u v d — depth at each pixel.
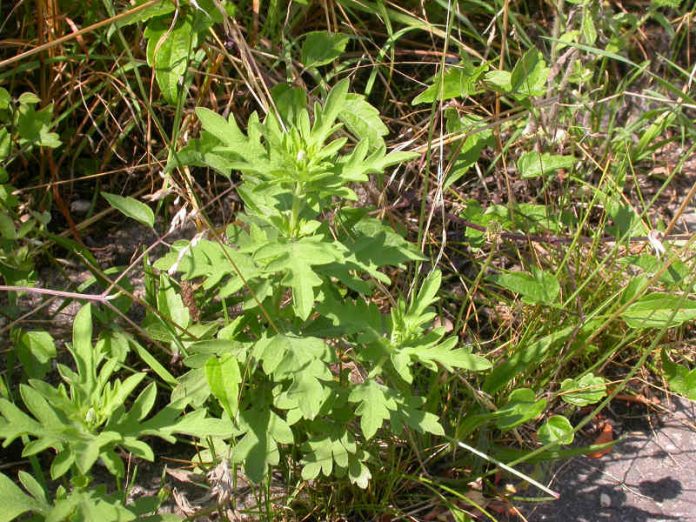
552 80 0.97
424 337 0.71
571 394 0.81
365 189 0.92
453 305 0.92
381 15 1.00
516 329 0.89
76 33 0.73
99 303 0.84
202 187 0.94
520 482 0.81
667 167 1.07
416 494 0.78
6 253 0.78
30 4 0.93
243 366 0.71
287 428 0.69
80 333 0.64
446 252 0.96
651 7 1.00
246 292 0.71
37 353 0.74
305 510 0.76
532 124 0.99
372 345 0.70
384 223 0.90
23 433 0.58
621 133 1.00
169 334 0.75
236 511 0.72
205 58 0.93
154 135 0.95
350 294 0.90
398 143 1.00
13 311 0.80
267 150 0.73
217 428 0.63
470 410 0.82
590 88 1.04
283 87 0.86
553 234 0.95
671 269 0.84
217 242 0.71
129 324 0.80
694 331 0.93
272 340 0.67
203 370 0.69
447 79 0.83
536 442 0.83
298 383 0.65
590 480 0.82
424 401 0.71
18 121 0.82
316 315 0.77
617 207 0.92
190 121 0.92
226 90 0.95
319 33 0.90
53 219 0.90
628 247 0.90
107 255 0.90
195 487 0.77
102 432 0.61
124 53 0.92
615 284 0.90
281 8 0.99
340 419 0.72
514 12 1.09
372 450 0.77
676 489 0.82
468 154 0.92
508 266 0.95
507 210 0.92
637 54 1.14
